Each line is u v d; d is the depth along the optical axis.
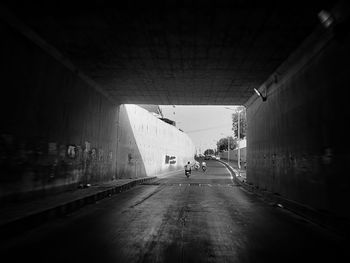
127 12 9.46
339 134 8.60
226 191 19.80
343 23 8.08
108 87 19.44
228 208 12.54
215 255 6.11
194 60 13.84
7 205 9.91
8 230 7.46
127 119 28.72
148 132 38.50
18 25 9.90
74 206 11.68
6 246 6.63
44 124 12.20
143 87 19.23
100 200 14.66
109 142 22.58
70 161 15.18
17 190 10.46
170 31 10.81
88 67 15.15
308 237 7.75
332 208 9.05
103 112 20.77
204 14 9.51
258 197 16.64
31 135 11.21
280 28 10.27
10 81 9.73
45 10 9.34
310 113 10.73
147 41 11.74
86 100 17.22
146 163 37.28
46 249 6.42
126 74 16.33
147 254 6.10
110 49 12.62
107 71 15.82
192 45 12.07
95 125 19.08
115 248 6.51
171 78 16.97
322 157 9.74
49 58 12.40
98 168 20.08
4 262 5.59
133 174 31.14
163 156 48.94
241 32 10.74
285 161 13.74
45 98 12.18
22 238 7.32
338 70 8.62
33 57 11.12
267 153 17.33
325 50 9.48
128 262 5.62
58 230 8.23
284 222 9.71
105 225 8.91
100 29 10.70
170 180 30.47
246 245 6.90
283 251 6.49
